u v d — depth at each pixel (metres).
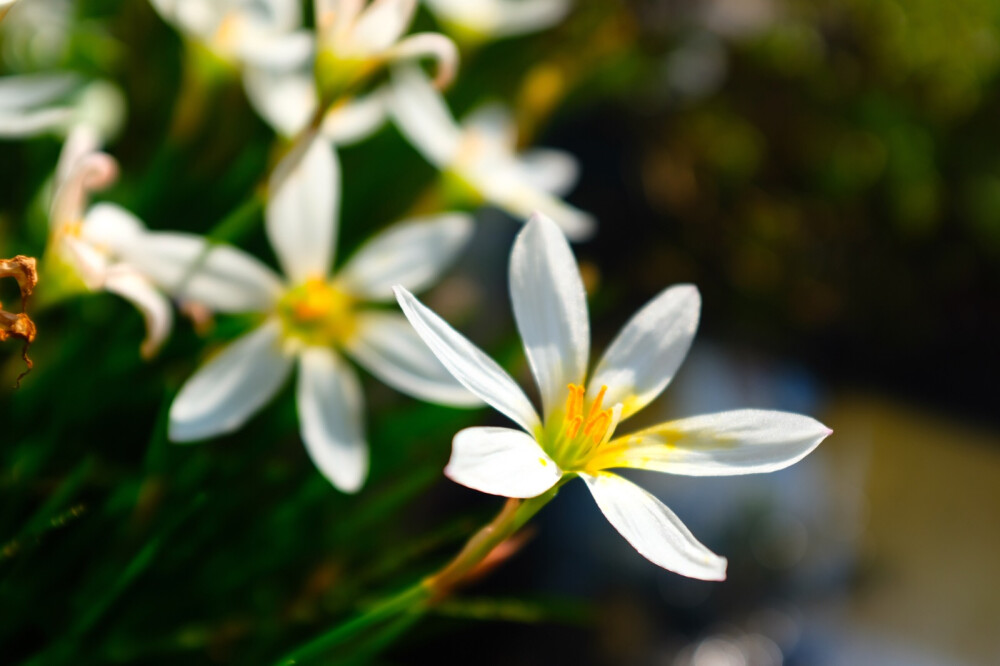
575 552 0.67
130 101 0.49
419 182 0.54
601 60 0.75
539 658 0.59
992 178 0.94
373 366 0.41
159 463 0.39
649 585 0.70
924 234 0.96
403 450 0.44
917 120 0.97
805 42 0.98
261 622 0.41
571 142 0.93
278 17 0.43
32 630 0.40
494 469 0.35
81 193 0.38
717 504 0.80
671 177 0.95
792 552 0.77
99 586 0.40
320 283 0.42
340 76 0.39
